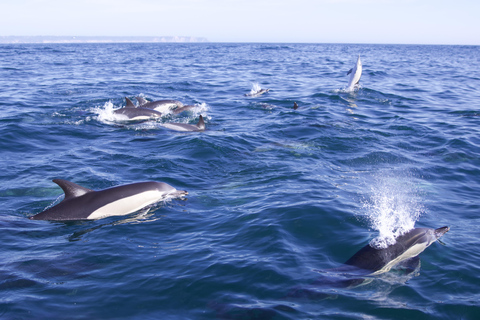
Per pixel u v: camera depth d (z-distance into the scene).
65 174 9.80
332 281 5.46
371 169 10.52
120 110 16.67
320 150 12.12
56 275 5.62
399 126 15.12
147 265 5.90
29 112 16.59
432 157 11.59
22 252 6.28
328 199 8.27
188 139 12.89
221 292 5.23
